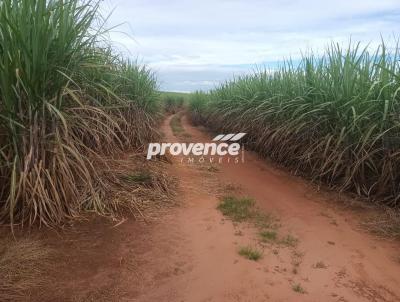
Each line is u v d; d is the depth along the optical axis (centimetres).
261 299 308
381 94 548
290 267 364
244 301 304
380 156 572
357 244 423
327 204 561
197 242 410
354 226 477
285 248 405
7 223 392
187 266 356
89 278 321
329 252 401
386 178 546
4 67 364
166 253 379
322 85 681
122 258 359
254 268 358
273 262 372
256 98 1033
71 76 414
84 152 517
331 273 356
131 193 522
